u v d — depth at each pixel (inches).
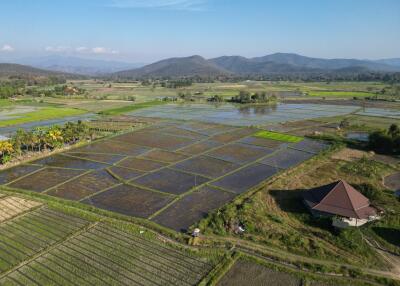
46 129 3789.4
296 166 2610.7
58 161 2854.3
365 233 1588.3
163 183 2314.2
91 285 1264.8
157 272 1337.4
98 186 2273.6
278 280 1280.8
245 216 1742.1
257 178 2400.3
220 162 2785.4
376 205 1865.2
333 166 2610.7
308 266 1346.0
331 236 1550.2
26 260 1424.7
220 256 1434.5
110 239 1587.1
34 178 2448.3
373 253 1430.9
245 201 1939.0
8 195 2134.6
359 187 2011.6
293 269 1337.4
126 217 1790.1
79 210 1882.4
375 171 2461.9
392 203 1898.4
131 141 3538.4
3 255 1469.0
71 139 3489.2
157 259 1423.5
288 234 1567.4
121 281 1285.7
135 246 1525.6
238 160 2842.0
